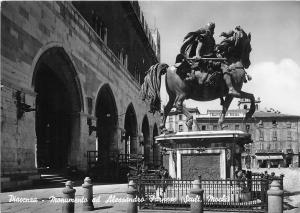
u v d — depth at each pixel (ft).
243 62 38.34
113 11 124.47
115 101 120.06
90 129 92.89
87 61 93.15
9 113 55.06
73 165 85.15
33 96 63.31
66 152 92.58
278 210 26.02
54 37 73.05
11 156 54.80
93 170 84.02
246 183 33.47
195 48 38.75
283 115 254.68
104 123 121.08
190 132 35.63
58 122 93.35
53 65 80.64
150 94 38.65
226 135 34.47
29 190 52.13
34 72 65.21
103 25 114.11
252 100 37.47
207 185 34.76
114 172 82.43
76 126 87.35
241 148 37.11
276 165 250.98
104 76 108.37
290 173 123.75
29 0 62.85
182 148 36.09
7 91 54.80
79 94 87.35
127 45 145.38
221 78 36.81
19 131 57.67
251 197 33.76
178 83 37.52
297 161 251.39
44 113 92.48
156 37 243.40
